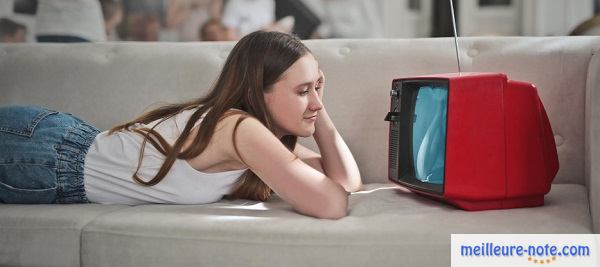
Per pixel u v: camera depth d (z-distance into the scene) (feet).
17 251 4.24
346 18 13.73
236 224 3.98
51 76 6.52
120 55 6.53
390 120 5.01
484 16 14.40
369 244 3.74
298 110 4.72
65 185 4.91
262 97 4.71
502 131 4.28
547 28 13.91
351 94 6.01
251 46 4.77
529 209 4.31
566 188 5.25
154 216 4.21
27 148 4.94
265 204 4.81
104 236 4.09
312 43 6.34
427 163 4.55
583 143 5.59
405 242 3.71
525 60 5.73
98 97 6.40
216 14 13.16
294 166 4.29
